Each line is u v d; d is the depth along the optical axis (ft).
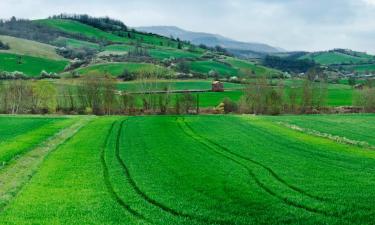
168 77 597.11
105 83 384.27
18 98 384.27
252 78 410.11
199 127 222.69
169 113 373.40
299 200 87.92
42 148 155.74
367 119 279.08
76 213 81.25
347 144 167.84
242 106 391.45
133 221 76.54
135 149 151.74
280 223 75.36
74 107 386.93
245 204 85.92
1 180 106.93
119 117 291.38
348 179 106.93
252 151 148.15
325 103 406.62
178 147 156.56
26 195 93.30
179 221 76.54
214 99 444.55
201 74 650.84
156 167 120.57
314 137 186.19
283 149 152.97
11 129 214.28
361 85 568.00
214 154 142.41
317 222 75.61
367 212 80.64
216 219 77.30
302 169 118.62
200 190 96.37
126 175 111.75
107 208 84.12
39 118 281.13
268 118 282.36
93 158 134.92
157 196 91.40
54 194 94.17
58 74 610.65
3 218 78.59
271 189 96.84
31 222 76.38
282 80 571.28
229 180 105.29
